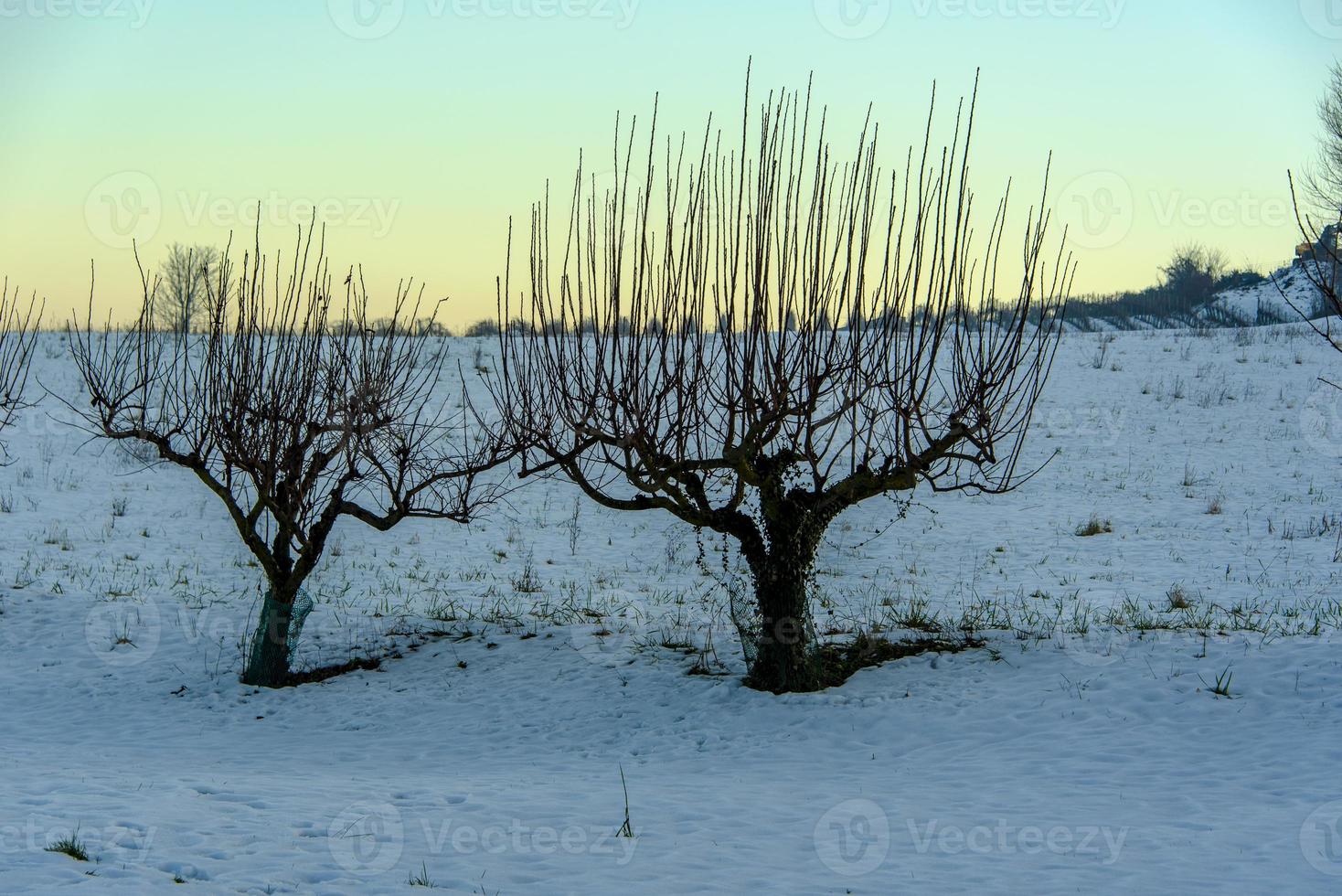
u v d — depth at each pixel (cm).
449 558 2130
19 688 1353
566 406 1210
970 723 1109
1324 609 1538
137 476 2742
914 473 1173
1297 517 2289
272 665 1374
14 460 2761
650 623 1597
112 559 2016
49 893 554
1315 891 629
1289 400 3325
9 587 1767
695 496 1260
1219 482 2612
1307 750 959
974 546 2177
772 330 1141
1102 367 3788
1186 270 7225
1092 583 1817
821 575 1945
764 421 1145
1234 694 1121
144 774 924
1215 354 3922
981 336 1155
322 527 1372
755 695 1236
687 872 670
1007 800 862
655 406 1183
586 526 2411
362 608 1730
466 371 3547
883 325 1136
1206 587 1744
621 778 960
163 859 639
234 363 1312
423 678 1388
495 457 1388
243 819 750
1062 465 2809
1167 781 906
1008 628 1431
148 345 1361
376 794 868
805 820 802
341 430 1341
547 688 1323
